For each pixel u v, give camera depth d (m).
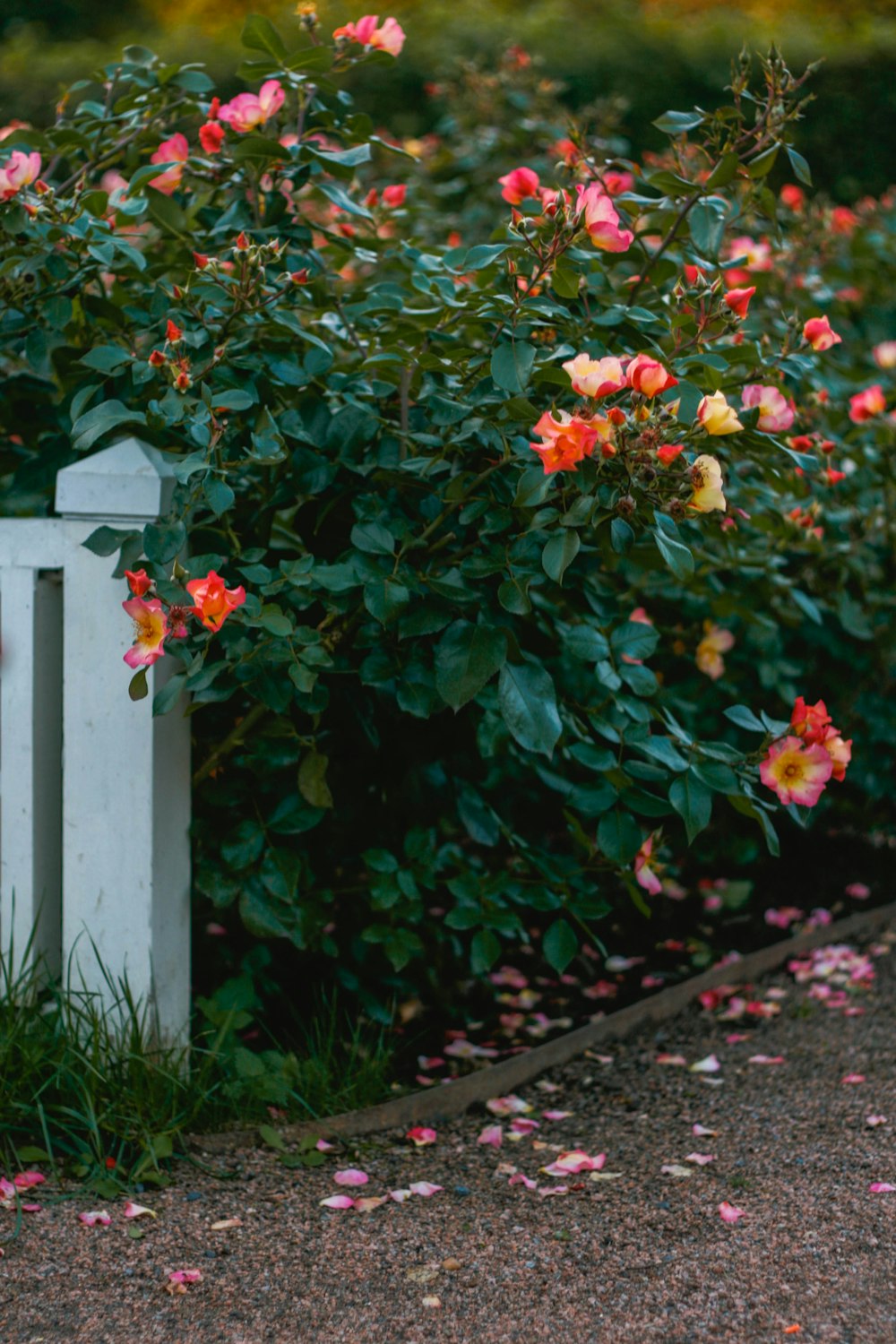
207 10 10.38
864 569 2.86
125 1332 1.41
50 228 1.91
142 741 1.90
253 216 2.09
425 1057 2.26
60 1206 1.68
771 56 1.90
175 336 1.75
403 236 3.64
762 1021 2.45
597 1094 2.14
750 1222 1.61
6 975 1.93
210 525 1.97
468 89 4.57
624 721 2.12
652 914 3.03
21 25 10.50
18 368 2.58
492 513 1.77
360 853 2.29
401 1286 1.50
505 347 1.72
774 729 1.79
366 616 1.92
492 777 2.37
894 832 3.39
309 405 1.99
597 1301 1.45
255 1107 1.94
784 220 3.33
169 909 1.96
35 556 1.95
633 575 2.51
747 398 1.85
